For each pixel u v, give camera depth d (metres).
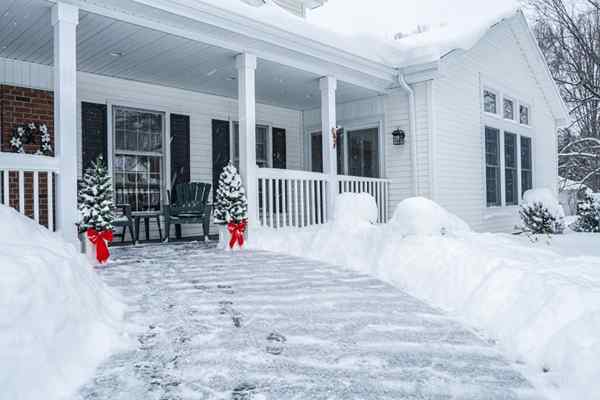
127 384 2.09
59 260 2.72
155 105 8.06
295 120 10.50
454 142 8.87
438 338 2.74
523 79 11.83
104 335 2.56
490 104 10.39
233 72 7.29
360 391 2.03
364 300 3.59
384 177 8.85
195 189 7.89
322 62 7.10
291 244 6.02
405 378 2.17
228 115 9.20
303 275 4.51
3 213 2.91
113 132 7.56
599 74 16.02
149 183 8.07
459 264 3.96
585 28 16.09
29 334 2.03
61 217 4.70
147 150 8.03
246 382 2.12
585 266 3.93
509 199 10.97
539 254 4.82
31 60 6.47
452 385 2.09
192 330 2.83
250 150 6.30
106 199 5.05
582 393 1.92
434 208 5.32
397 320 3.10
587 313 2.43
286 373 2.22
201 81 7.88
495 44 10.55
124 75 7.45
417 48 8.12
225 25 5.66
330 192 7.47
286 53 6.60
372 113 9.09
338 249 5.45
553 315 2.60
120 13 5.05
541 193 8.20
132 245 6.85
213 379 2.15
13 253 2.44
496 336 2.79
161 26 5.39
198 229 8.80
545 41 17.58
